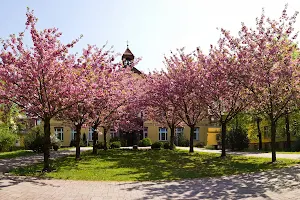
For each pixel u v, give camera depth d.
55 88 13.02
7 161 17.50
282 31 14.89
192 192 9.48
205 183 10.95
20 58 12.70
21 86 12.63
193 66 21.61
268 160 17.27
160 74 24.56
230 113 20.33
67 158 19.84
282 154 21.72
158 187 10.29
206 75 18.77
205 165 16.16
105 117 22.47
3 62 12.45
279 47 14.62
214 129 40.41
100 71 14.50
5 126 28.02
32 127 30.52
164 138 42.62
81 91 13.08
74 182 11.16
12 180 10.97
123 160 19.06
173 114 26.25
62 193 9.19
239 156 20.69
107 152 25.80
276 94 14.91
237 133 31.30
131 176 12.55
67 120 20.59
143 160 19.12
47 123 13.73
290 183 10.38
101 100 17.67
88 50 14.62
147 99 24.72
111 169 14.76
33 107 13.10
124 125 29.11
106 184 10.85
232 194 9.12
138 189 9.95
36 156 20.86
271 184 10.40
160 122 29.45
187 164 16.83
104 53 15.89
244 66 15.23
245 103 17.73
